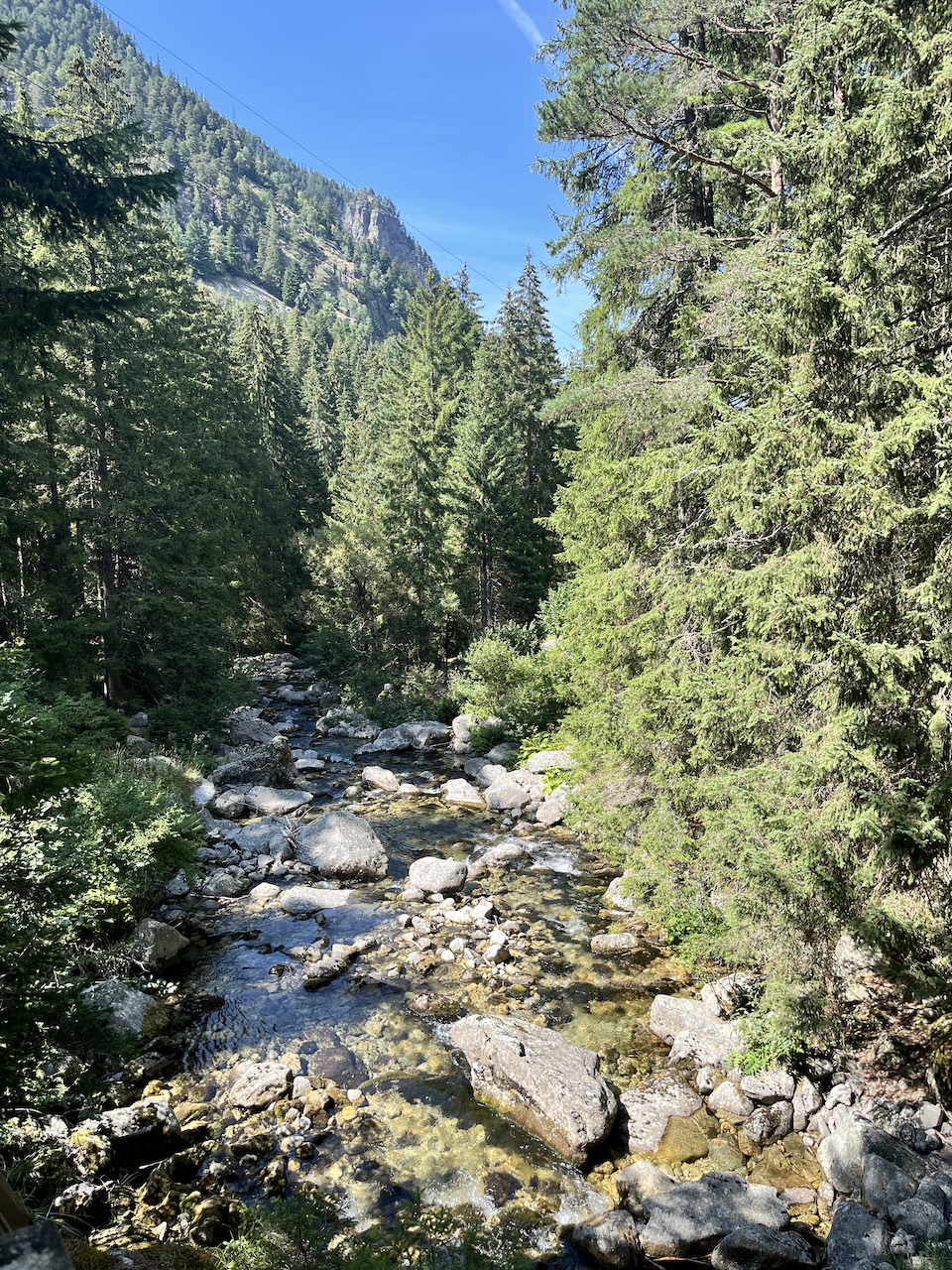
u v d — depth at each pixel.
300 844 15.01
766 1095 7.73
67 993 5.41
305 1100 7.87
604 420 12.65
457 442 34.72
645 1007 9.70
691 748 9.85
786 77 7.96
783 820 7.19
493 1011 9.63
